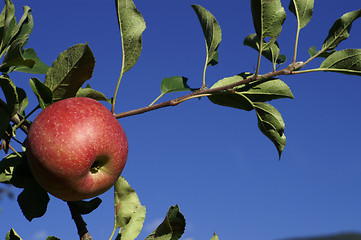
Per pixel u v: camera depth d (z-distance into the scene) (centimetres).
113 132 53
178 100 59
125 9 56
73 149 50
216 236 49
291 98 60
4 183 54
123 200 54
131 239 53
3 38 54
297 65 59
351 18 60
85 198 53
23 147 57
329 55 59
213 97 63
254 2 58
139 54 56
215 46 64
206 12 63
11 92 51
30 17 61
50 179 51
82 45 51
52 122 51
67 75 52
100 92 56
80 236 52
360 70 59
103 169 53
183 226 49
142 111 57
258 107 61
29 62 51
